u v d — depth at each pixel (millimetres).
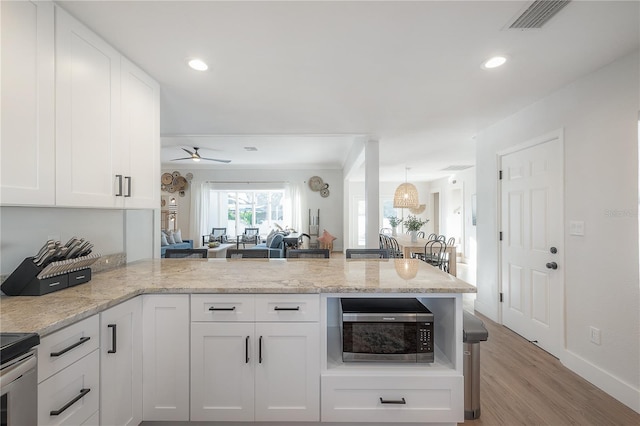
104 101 1769
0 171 1192
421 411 1609
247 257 2812
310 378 1609
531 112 2871
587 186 2246
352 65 2125
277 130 3783
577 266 2342
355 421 1615
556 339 2590
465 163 6492
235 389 1609
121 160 1910
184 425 1658
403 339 1660
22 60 1279
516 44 1848
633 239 1920
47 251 1494
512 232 3188
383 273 1983
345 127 3650
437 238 6777
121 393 1456
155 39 1791
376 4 1494
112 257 2217
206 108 2982
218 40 1812
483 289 3707
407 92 2588
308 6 1510
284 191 8664
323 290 1600
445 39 1801
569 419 1820
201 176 8625
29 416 970
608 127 2078
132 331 1541
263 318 1602
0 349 870
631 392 1912
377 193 4246
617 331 2016
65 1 1449
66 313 1185
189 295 1609
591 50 1901
